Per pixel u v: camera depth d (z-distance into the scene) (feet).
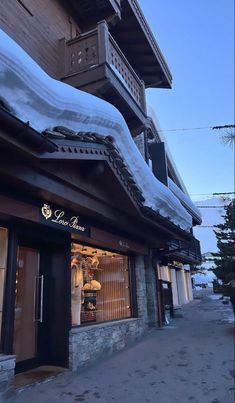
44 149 13.38
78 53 25.77
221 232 36.55
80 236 22.25
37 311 20.22
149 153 43.01
